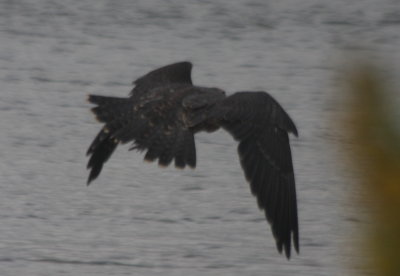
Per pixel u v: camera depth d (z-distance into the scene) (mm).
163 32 24594
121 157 16500
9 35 23938
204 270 12492
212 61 22500
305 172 15930
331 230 13734
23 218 14070
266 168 6195
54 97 19672
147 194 15094
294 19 25562
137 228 13812
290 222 6152
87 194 15008
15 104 19141
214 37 24312
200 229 13836
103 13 25672
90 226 13844
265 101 6375
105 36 24172
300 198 14891
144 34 24422
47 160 16391
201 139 17500
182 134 6238
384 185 6891
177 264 12656
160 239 13484
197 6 26281
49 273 12305
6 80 20562
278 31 24781
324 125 18078
